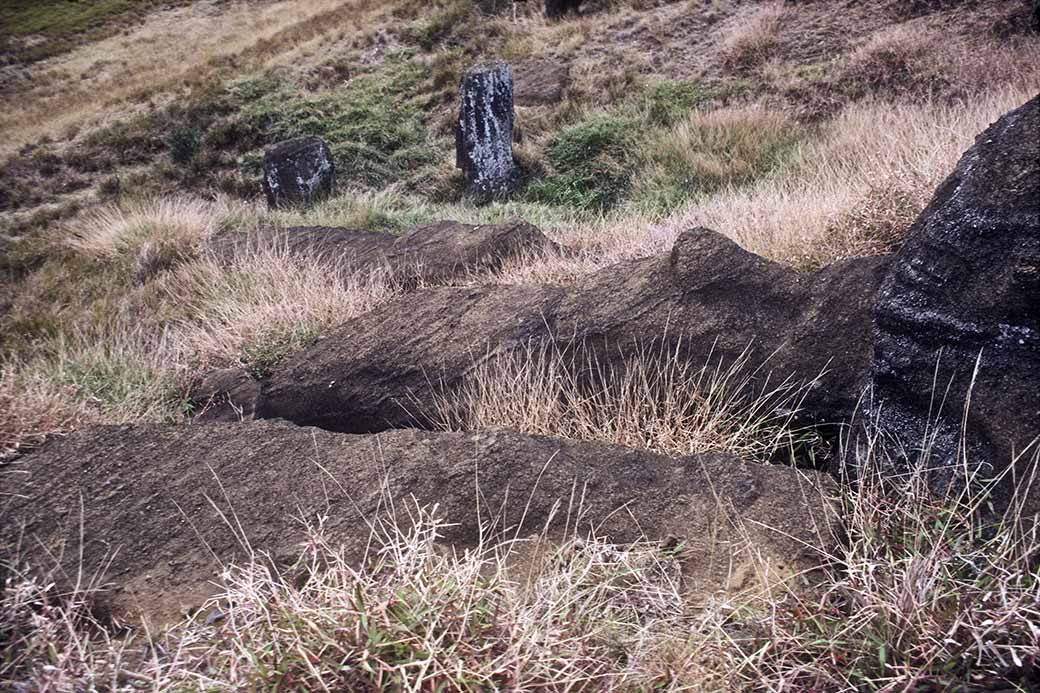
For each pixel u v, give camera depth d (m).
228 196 13.95
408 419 3.84
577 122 12.75
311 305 5.55
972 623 1.92
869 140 8.65
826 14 13.17
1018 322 2.42
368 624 1.93
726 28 13.88
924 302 2.63
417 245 6.72
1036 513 2.23
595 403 3.38
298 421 4.09
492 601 2.10
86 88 22.97
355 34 18.02
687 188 10.33
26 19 31.28
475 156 11.57
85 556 2.67
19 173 15.82
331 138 14.47
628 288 3.62
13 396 3.78
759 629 2.11
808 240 4.51
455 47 16.66
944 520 2.31
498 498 2.66
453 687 1.86
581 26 15.33
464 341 3.87
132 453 3.04
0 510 2.85
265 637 2.03
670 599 2.23
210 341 5.55
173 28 27.97
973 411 2.45
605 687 1.96
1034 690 1.86
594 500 2.64
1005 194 2.49
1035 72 9.48
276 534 2.67
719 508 2.53
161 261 8.38
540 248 6.28
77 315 7.41
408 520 2.63
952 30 11.68
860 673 1.94
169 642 2.34
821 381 3.05
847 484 2.59
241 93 16.62
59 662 2.12
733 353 3.27
